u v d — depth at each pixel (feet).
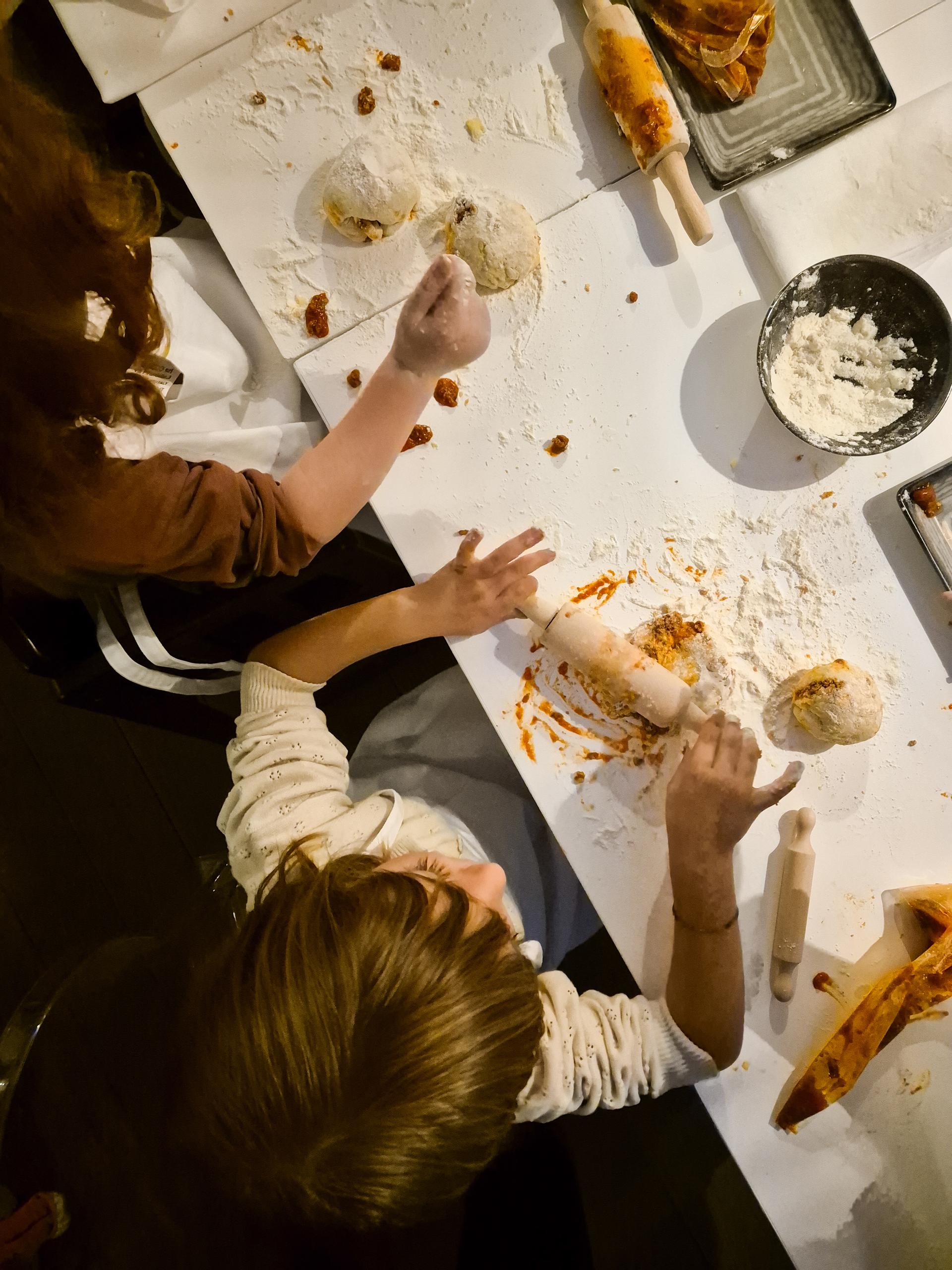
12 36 3.35
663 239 2.70
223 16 2.71
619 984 4.12
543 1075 2.44
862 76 2.62
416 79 2.73
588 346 2.72
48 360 1.78
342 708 4.26
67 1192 2.78
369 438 2.58
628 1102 2.57
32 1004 3.05
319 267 2.75
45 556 2.13
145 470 2.28
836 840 2.66
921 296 2.52
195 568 2.51
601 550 2.73
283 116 2.76
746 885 2.66
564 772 2.69
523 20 2.70
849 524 2.68
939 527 2.59
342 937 1.91
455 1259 3.78
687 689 2.58
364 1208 1.84
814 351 2.63
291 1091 1.81
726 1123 2.61
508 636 2.72
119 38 2.71
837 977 2.63
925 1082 2.60
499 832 3.17
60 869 4.55
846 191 2.61
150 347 2.20
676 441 2.71
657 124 2.49
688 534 2.72
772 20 2.53
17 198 1.69
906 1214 2.58
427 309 2.34
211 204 2.77
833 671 2.56
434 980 1.89
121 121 3.55
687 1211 4.17
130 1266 2.77
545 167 2.71
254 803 2.66
